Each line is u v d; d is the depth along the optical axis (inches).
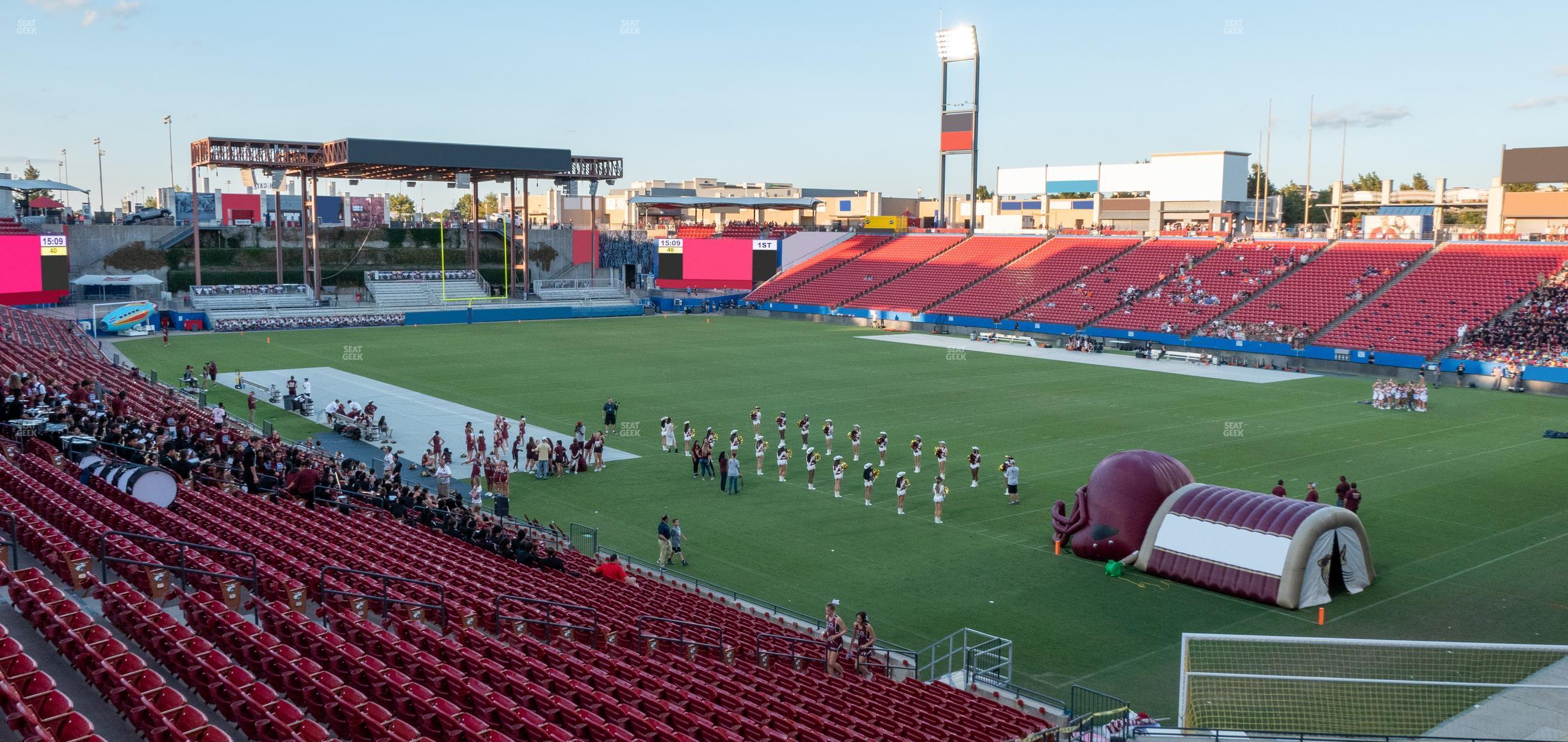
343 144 3666.3
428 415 2127.2
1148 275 3774.6
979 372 2790.4
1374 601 1125.7
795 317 4328.3
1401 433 1996.8
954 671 953.5
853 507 1498.5
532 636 850.8
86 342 2891.2
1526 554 1269.7
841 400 2331.4
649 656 846.5
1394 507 1472.7
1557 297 2920.8
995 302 3853.3
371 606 815.1
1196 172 4451.3
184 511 982.4
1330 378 2768.2
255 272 4478.3
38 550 747.4
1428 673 919.0
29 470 1052.5
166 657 592.7
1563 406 2331.4
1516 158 3412.9
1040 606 1119.6
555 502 1530.5
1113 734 746.8
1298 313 3211.1
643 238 5378.9
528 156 4052.7
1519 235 3432.6
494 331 3727.9
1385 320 3026.6
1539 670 919.7
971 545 1327.5
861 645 928.9
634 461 1776.6
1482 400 2406.5
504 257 4584.2
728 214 6958.7
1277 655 968.3
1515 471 1680.6
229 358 2920.8
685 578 1204.5
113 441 1242.0
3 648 534.9
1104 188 4778.5
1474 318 2925.7
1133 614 1093.8
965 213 6220.5
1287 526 1130.0
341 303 4185.5
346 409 2042.3
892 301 4124.0
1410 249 3437.5
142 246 4249.5
